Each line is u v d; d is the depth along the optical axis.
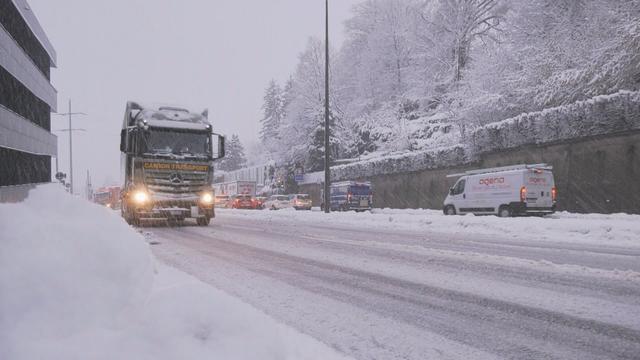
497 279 5.78
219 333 1.95
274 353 1.98
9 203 2.28
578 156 19.72
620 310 4.30
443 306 4.51
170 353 1.78
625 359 3.12
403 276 6.05
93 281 2.02
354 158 45.97
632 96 17.66
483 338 3.54
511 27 29.45
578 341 3.47
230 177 75.31
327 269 6.61
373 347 3.32
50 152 49.34
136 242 2.53
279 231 13.48
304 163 51.25
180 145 14.72
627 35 19.25
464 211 19.97
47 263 1.91
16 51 38.09
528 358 3.13
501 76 27.98
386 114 46.34
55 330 1.76
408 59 47.41
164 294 2.09
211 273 6.26
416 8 46.09
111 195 48.34
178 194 14.59
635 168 17.47
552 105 23.80
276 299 4.77
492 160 24.83
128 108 15.52
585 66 21.67
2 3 38.81
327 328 3.77
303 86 51.41
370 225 16.14
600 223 11.31
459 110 30.69
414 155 31.14
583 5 25.19
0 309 1.71
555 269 6.41
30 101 48.12
